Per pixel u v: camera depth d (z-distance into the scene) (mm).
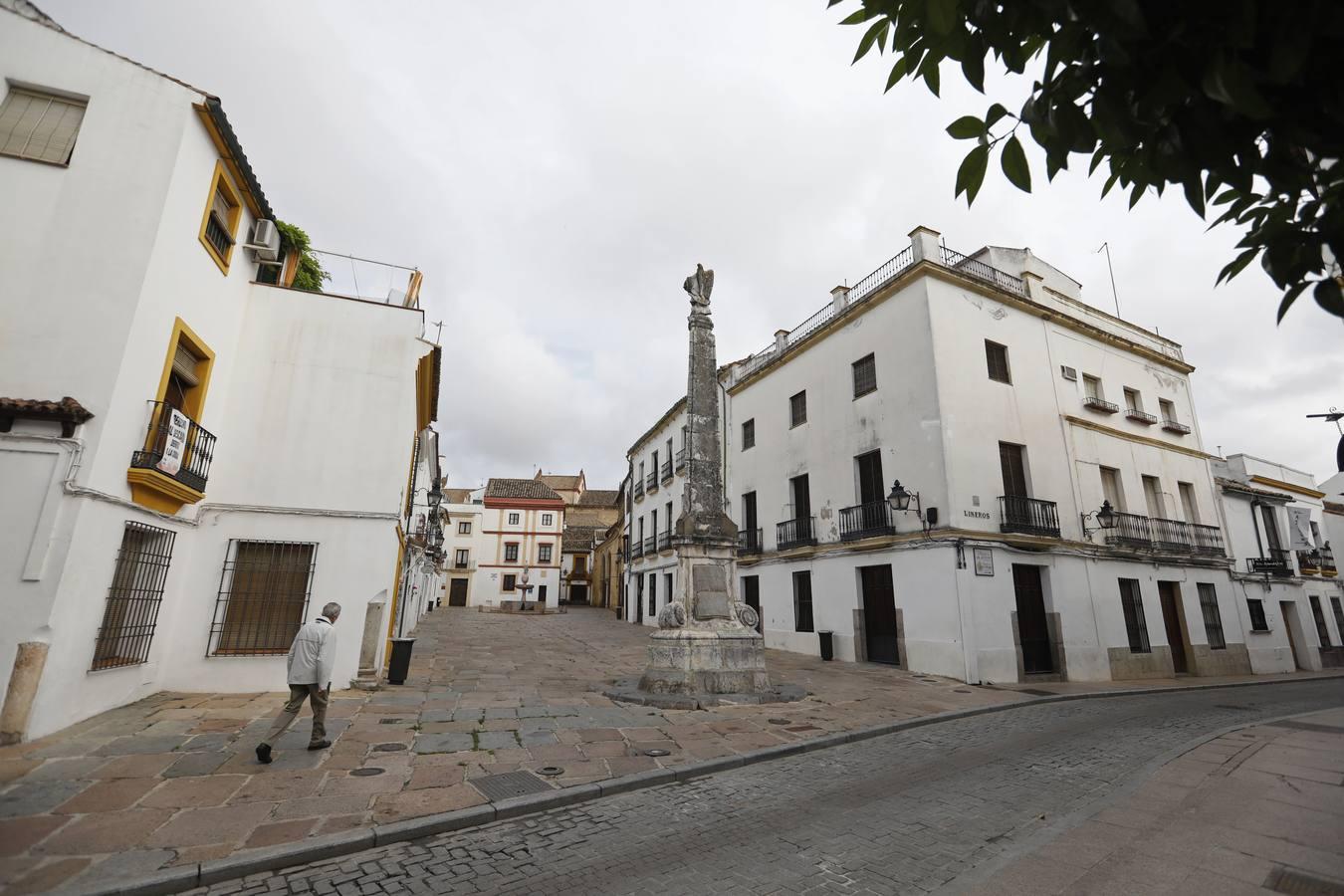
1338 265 1757
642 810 5008
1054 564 14039
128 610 7453
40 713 5918
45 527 6059
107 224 6969
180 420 7742
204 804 4703
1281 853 3738
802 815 4871
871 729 7797
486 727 7352
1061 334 16516
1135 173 2045
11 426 6188
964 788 5531
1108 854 3863
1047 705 10461
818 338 17547
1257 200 2025
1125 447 16688
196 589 8695
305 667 6012
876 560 14680
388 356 10305
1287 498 20359
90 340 6641
